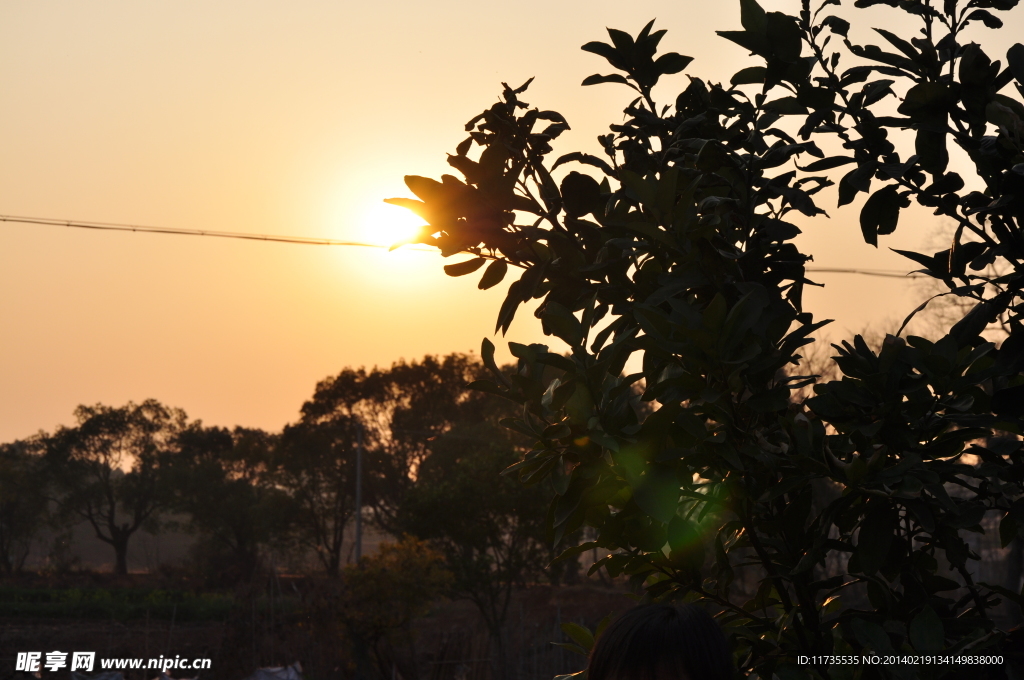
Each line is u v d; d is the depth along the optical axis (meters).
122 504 62.69
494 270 1.96
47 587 51.25
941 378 1.63
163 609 34.62
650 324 1.57
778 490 1.63
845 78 1.96
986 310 1.76
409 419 48.56
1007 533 1.75
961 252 1.84
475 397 48.03
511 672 16.69
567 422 1.61
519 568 19.42
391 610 16.55
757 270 1.87
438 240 1.84
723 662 1.11
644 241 1.81
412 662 16.67
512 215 1.81
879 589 1.77
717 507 1.71
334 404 49.91
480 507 18.97
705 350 1.54
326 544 50.72
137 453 62.25
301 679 15.09
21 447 62.28
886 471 1.56
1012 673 1.55
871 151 1.94
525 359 1.67
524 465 1.70
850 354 1.69
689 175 1.91
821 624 1.79
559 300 1.92
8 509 59.31
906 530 1.78
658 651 1.10
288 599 21.16
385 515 50.19
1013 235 1.74
